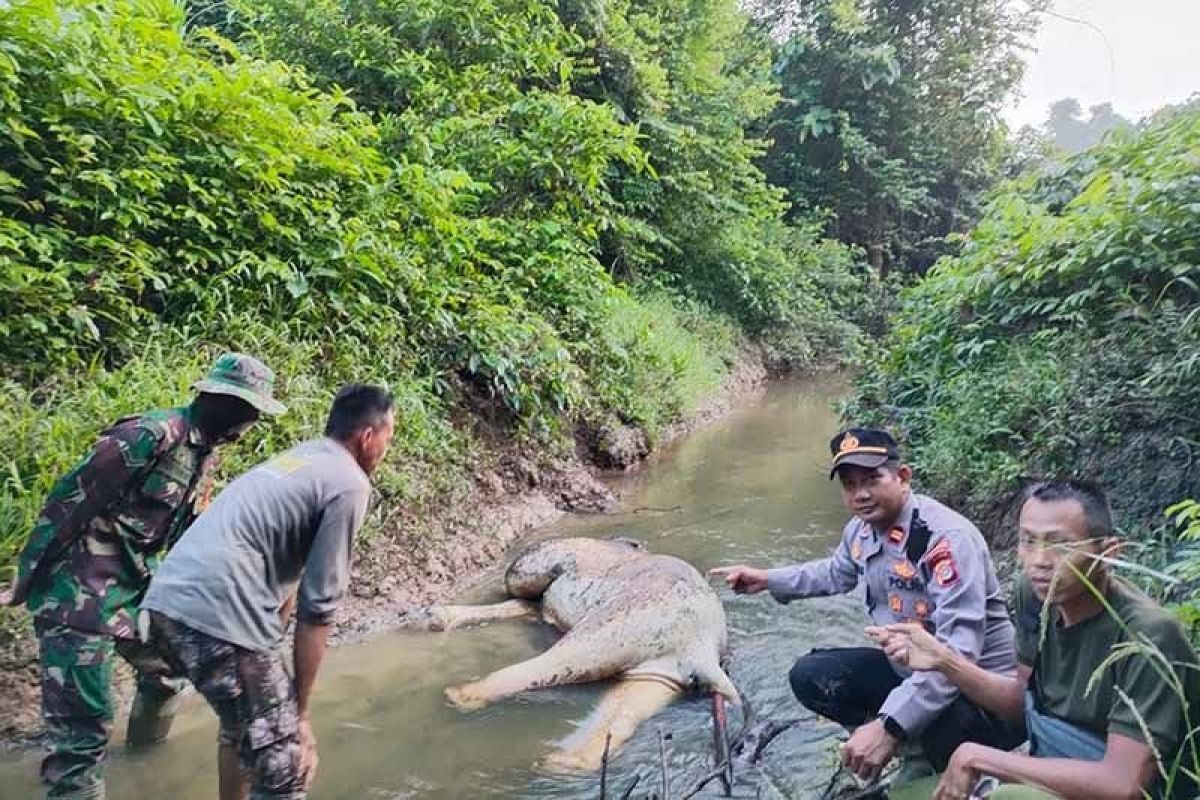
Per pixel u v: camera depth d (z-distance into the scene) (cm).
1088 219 550
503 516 576
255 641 246
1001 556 469
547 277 752
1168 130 585
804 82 1950
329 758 311
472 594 487
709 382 1026
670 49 1248
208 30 557
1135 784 188
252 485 254
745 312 1412
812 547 559
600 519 618
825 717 328
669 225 1242
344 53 797
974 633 265
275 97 530
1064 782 196
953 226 2034
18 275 370
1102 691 205
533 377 655
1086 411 461
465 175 637
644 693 359
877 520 290
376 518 467
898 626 253
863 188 1928
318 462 259
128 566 273
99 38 451
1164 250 495
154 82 471
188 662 241
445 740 327
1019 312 598
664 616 385
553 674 367
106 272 414
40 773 275
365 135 600
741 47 1683
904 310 809
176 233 476
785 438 927
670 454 832
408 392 517
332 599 251
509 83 845
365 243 530
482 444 598
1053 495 207
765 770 307
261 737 246
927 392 656
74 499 257
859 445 288
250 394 280
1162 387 422
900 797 262
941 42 1997
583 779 303
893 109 1981
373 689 367
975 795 245
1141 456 428
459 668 393
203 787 290
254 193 495
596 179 811
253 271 489
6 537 323
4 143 421
